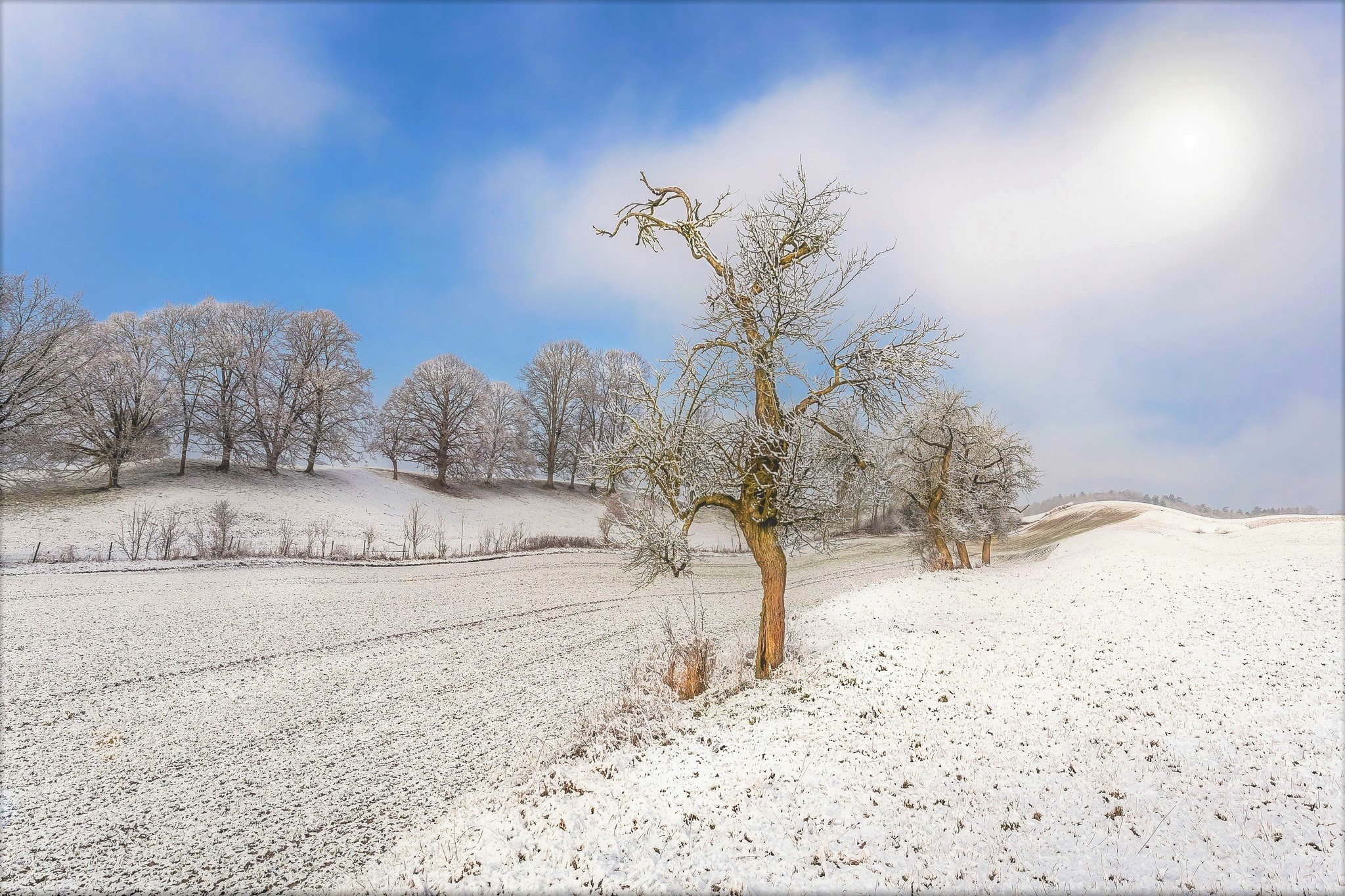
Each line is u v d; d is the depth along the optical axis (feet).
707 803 25.55
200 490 153.58
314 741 39.96
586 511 244.42
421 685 51.34
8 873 26.09
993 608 62.39
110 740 39.78
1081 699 36.78
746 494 44.50
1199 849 21.58
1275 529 107.45
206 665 54.90
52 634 60.64
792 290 42.78
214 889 24.82
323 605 81.25
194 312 168.76
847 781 27.30
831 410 45.62
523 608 83.61
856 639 50.29
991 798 25.59
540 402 268.21
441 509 203.72
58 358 107.65
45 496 134.00
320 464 219.61
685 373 42.42
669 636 45.06
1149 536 111.14
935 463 96.94
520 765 34.01
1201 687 38.01
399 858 24.53
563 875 21.01
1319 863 20.54
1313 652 43.21
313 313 193.77
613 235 48.11
